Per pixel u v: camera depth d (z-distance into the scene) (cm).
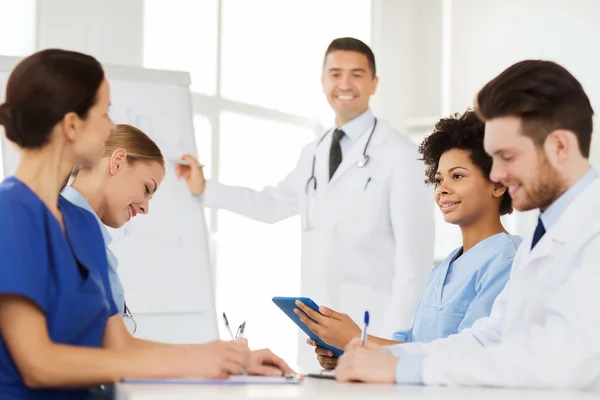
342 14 457
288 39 439
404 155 304
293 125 443
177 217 288
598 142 415
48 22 334
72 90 136
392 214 302
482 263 180
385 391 114
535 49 443
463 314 180
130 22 360
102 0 350
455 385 127
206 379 130
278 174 435
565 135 130
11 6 332
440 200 188
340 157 319
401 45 476
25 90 135
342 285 310
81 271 142
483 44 463
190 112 302
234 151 416
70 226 143
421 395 110
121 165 184
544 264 136
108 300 158
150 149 190
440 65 477
